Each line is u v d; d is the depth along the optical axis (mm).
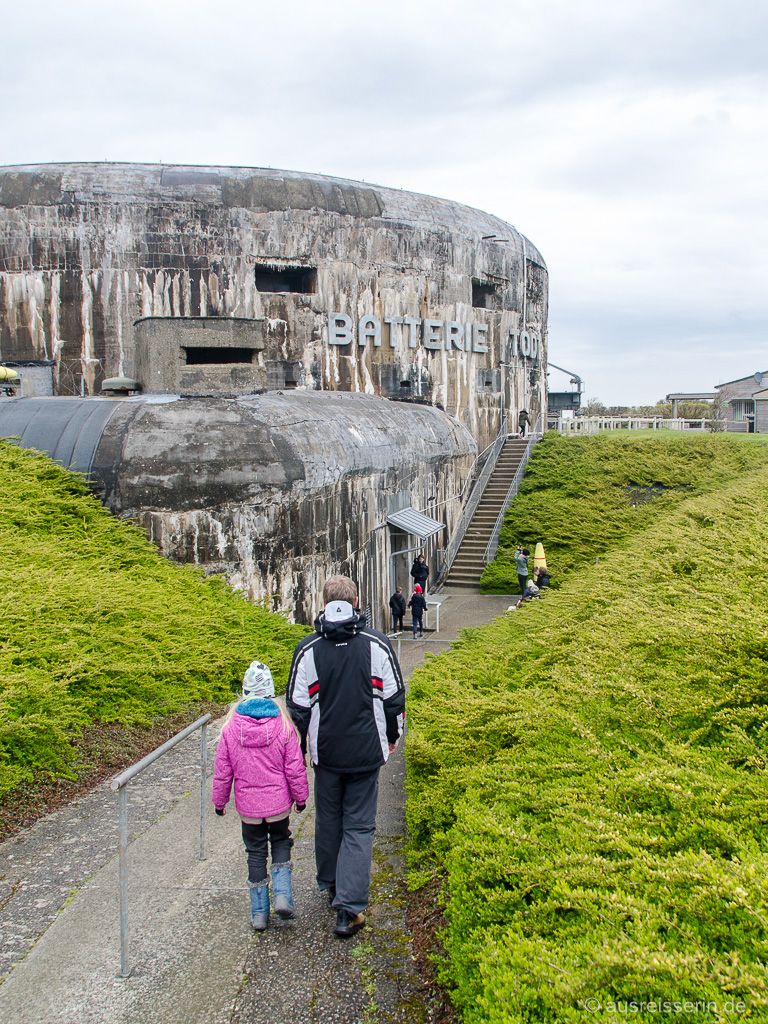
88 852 4715
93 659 7059
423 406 22781
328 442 13992
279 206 22969
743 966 2355
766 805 3178
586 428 33281
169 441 12227
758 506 10867
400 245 25172
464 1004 2939
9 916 4023
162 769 6074
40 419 12969
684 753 3676
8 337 21953
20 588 8188
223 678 8203
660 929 2760
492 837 3537
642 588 7520
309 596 13133
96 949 3730
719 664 4570
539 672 6074
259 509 12273
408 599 18891
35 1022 3234
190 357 16891
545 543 22109
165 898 4195
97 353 21969
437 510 20812
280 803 3877
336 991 3383
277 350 23344
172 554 11852
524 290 30578
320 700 3816
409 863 4363
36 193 21625
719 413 46344
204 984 3459
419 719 5707
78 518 11430
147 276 22062
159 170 22453
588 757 4070
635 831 3293
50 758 5676
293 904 4125
